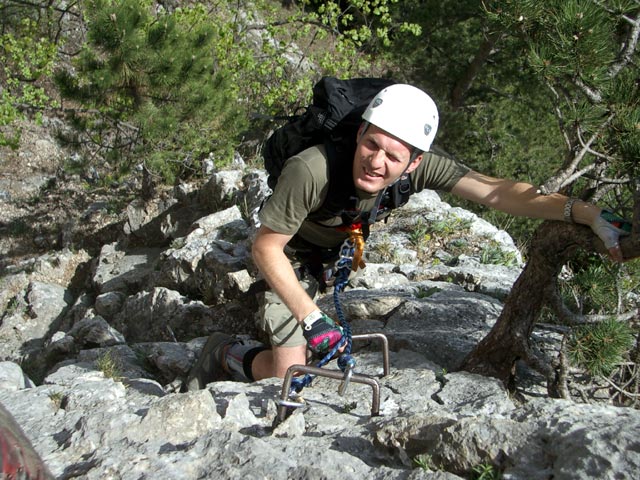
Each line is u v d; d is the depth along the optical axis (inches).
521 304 160.1
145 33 409.7
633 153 137.5
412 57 634.8
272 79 567.2
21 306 437.4
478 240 300.8
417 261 289.4
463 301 214.8
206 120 438.0
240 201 392.2
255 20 715.4
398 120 123.3
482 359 169.0
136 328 321.4
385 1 589.3
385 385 160.4
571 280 173.5
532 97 618.2
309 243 152.1
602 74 145.5
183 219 427.5
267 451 109.4
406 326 203.5
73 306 414.0
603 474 90.7
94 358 256.1
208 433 115.6
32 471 54.7
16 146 549.6
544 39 150.7
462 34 616.4
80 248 498.3
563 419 105.3
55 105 550.6
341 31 786.8
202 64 424.5
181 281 327.3
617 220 135.9
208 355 184.2
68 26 712.4
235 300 304.5
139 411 138.2
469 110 658.2
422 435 113.8
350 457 111.3
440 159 139.6
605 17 147.9
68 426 132.3
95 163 616.7
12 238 583.2
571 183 148.8
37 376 300.7
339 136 127.5
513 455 102.4
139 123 438.3
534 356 159.8
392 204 136.5
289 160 129.3
